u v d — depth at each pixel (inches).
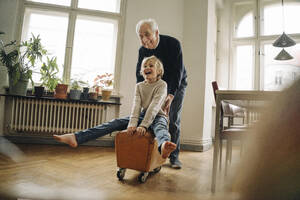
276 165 6.9
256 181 7.6
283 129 6.8
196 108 131.1
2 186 48.6
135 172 69.1
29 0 135.0
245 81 178.4
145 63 63.2
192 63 134.9
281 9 173.9
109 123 62.4
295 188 6.6
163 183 58.4
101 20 143.6
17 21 132.2
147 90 63.0
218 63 180.7
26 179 55.0
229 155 74.5
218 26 182.9
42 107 124.6
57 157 87.4
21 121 122.1
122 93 132.6
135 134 58.2
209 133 142.1
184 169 76.7
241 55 181.2
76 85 125.6
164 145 48.1
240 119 168.1
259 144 7.5
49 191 46.6
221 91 55.4
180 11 139.7
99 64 142.4
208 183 59.4
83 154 97.7
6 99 124.0
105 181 57.7
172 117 80.3
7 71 124.8
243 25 181.9
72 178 58.6
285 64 167.0
